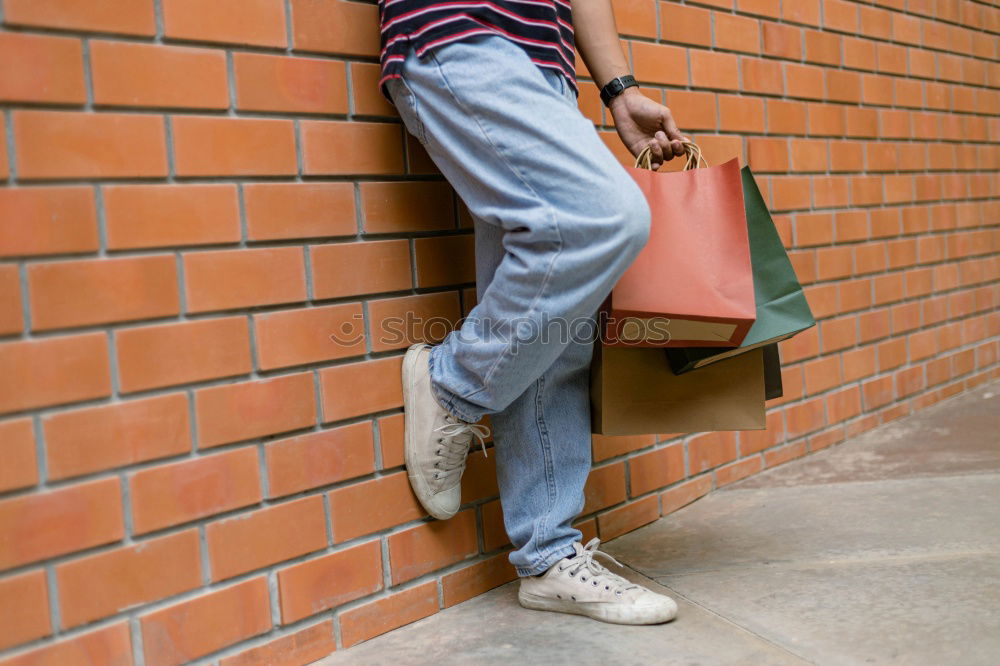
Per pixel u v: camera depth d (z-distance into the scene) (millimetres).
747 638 1347
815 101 2400
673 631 1389
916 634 1311
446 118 1305
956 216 2957
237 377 1296
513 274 1278
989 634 1291
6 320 1080
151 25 1199
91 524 1146
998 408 2709
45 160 1108
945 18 2910
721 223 1405
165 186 1215
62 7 1119
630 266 1363
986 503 1871
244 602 1296
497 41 1279
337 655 1391
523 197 1262
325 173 1391
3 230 1076
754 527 1851
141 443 1193
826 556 1652
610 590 1438
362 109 1442
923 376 2781
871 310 2590
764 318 1458
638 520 1908
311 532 1375
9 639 1077
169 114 1219
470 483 1605
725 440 2141
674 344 1422
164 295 1215
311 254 1377
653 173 1427
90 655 1143
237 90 1289
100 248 1157
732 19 2145
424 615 1521
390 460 1480
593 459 1821
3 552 1073
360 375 1441
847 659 1255
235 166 1284
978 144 3078
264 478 1322
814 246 2395
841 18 2484
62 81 1121
